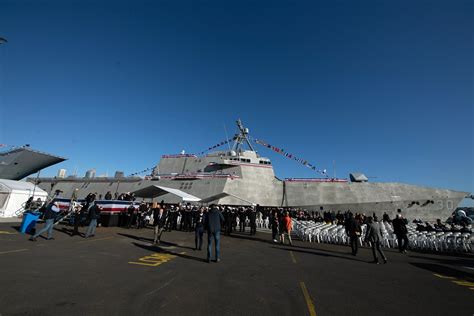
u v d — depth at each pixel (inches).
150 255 392.2
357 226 489.7
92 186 1830.7
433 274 337.7
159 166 1721.2
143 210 807.7
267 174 1419.8
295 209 1220.5
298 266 362.6
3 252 346.9
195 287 244.1
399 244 542.9
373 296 237.3
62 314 170.2
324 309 200.1
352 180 1273.4
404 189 1146.7
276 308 198.4
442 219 1048.8
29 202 794.2
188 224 839.1
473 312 203.5
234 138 1594.5
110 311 179.5
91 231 554.9
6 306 177.0
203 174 1446.9
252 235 796.6
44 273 263.0
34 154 1408.7
